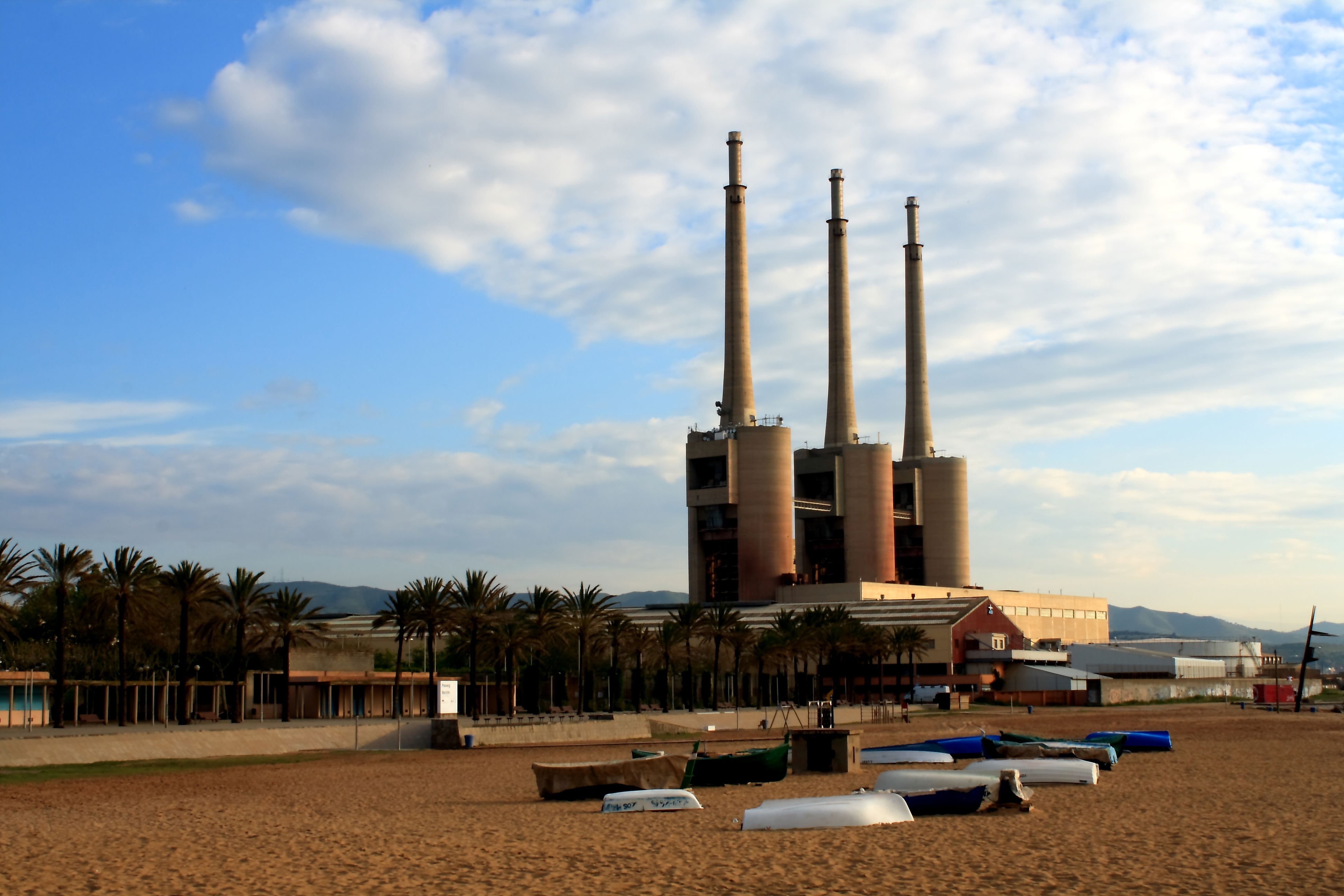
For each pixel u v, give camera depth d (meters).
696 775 50.75
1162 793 45.94
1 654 101.44
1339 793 46.28
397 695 105.62
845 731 54.94
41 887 28.25
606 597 120.50
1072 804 41.66
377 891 27.03
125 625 95.31
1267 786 49.06
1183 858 29.41
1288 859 29.22
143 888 28.00
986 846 31.34
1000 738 69.00
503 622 110.56
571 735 100.31
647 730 109.19
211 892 27.30
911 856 29.83
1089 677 181.25
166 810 46.72
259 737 82.31
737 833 35.00
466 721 94.75
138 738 75.44
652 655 136.12
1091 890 25.38
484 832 37.44
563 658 136.25
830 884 26.47
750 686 171.00
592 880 27.75
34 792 54.84
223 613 101.38
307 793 54.03
